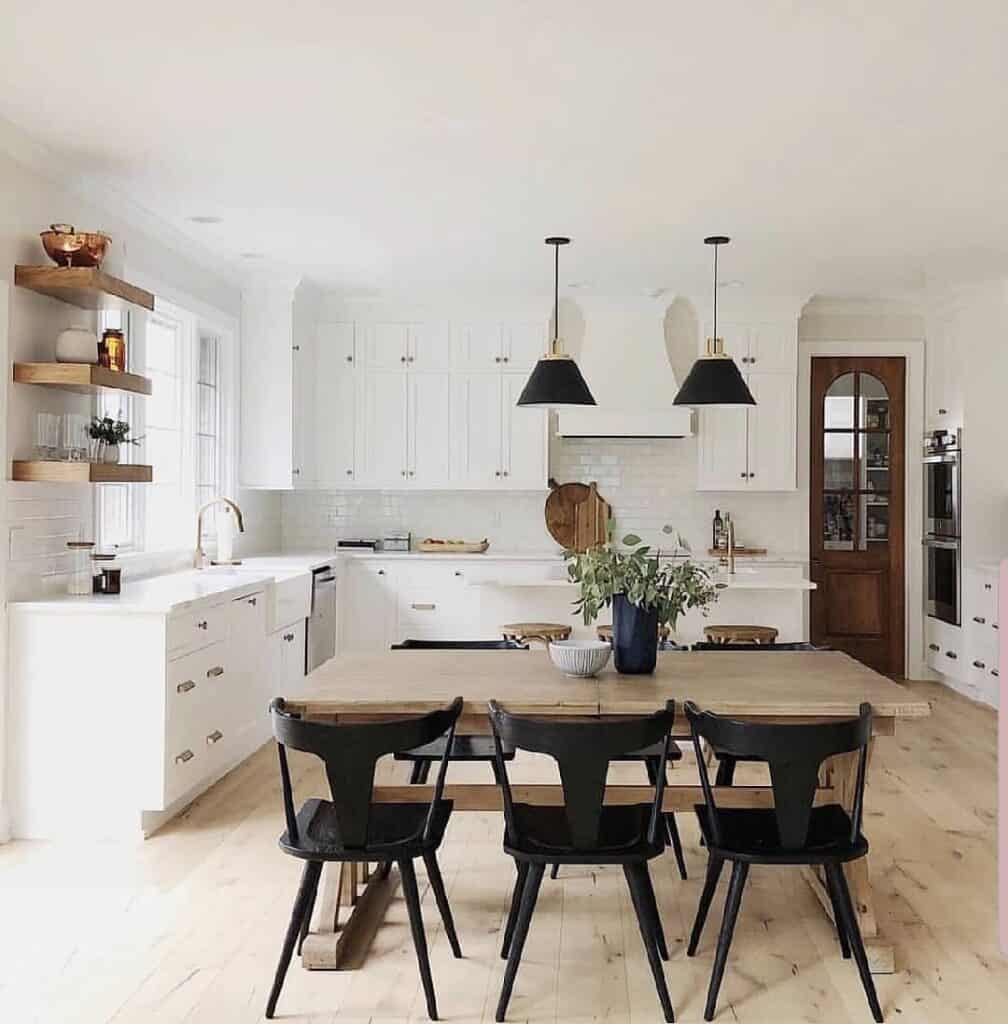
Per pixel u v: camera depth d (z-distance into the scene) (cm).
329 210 570
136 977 332
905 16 338
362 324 820
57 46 363
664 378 797
